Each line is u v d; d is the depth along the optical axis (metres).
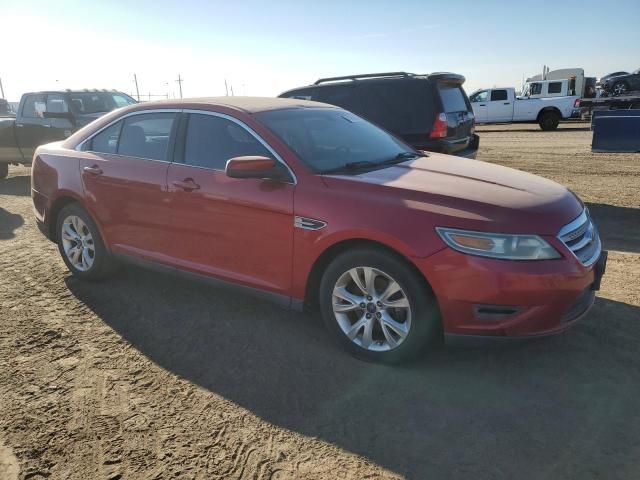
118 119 4.73
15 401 3.18
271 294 3.80
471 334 3.13
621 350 3.58
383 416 2.96
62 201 5.09
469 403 3.05
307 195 3.51
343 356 3.62
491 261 3.00
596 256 3.41
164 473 2.58
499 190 3.39
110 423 2.96
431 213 3.15
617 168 11.91
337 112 4.75
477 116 26.72
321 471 2.57
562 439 2.73
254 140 3.88
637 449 2.64
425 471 2.54
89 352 3.76
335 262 3.46
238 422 2.95
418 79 7.44
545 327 3.10
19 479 2.56
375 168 3.89
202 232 4.04
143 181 4.33
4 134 11.41
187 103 4.32
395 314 3.38
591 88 30.64
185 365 3.57
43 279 5.21
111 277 5.16
